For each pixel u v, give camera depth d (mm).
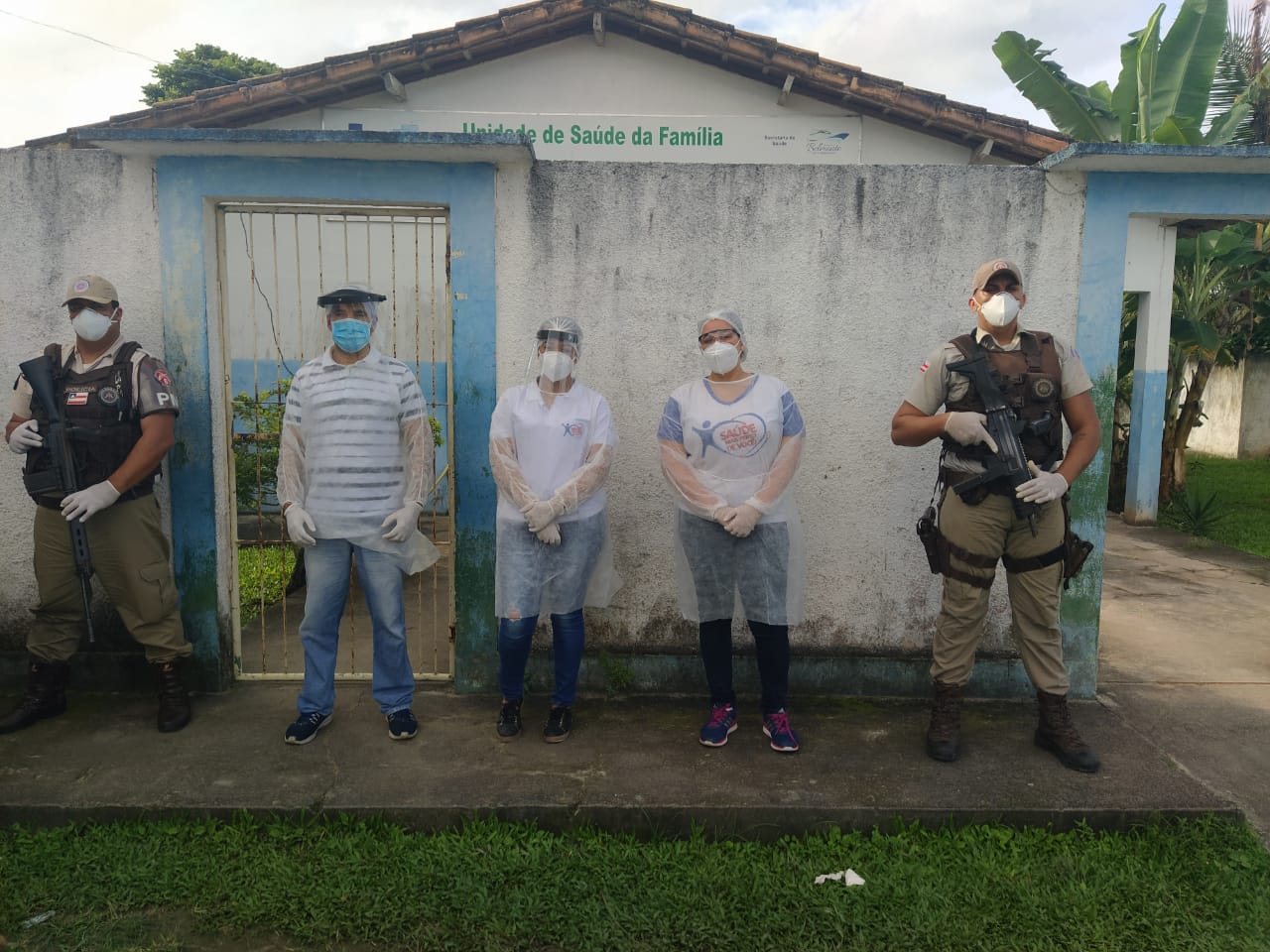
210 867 2738
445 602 5680
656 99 7430
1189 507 9008
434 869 2725
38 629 3605
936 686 3432
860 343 3850
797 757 3387
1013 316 3180
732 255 3811
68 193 3729
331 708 3541
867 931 2494
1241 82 10039
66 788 3066
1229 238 9352
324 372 3404
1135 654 4797
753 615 3367
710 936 2471
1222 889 2666
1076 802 3049
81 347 3480
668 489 3910
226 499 3979
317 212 3865
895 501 3926
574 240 3795
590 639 3996
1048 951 2424
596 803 2998
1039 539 3268
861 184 3775
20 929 2471
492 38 7055
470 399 3842
